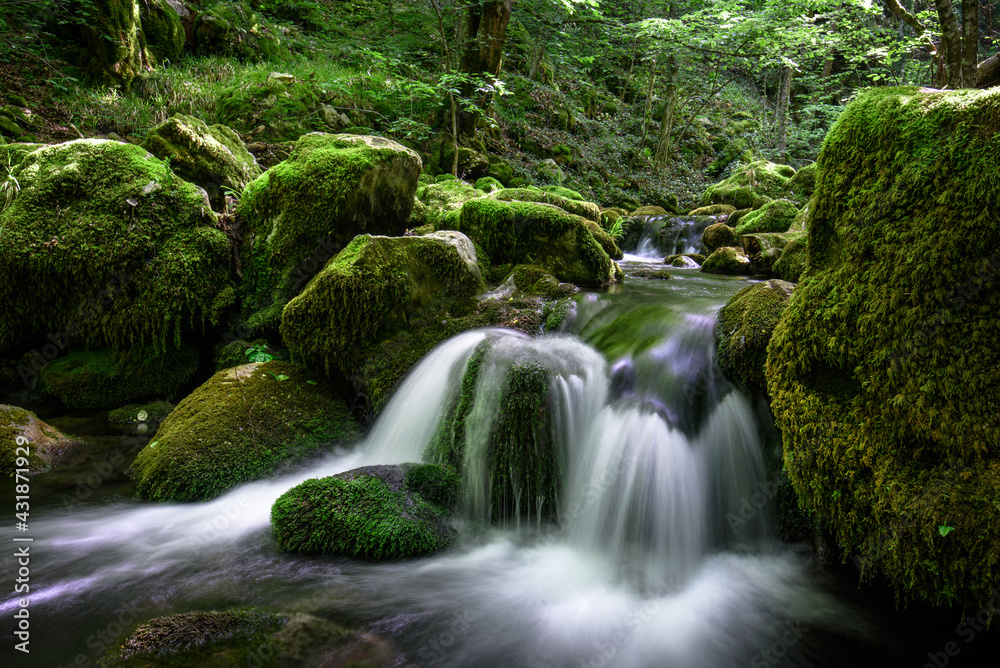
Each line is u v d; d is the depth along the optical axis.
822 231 2.47
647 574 2.83
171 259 4.48
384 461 3.69
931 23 10.29
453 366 3.66
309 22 12.96
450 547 2.95
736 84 21.16
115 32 8.44
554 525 3.24
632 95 18.38
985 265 1.93
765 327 2.88
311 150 4.96
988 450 1.86
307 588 2.58
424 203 6.86
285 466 3.59
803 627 2.41
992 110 1.97
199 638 2.17
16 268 4.30
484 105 10.89
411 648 2.24
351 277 3.92
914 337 2.05
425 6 12.49
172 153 5.18
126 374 4.42
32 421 3.69
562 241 4.95
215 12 10.65
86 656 2.08
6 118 6.82
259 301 4.77
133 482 3.45
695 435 3.17
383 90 10.77
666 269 6.69
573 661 2.24
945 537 1.86
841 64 20.05
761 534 2.92
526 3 13.34
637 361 3.53
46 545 2.82
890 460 2.07
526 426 3.22
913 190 2.12
